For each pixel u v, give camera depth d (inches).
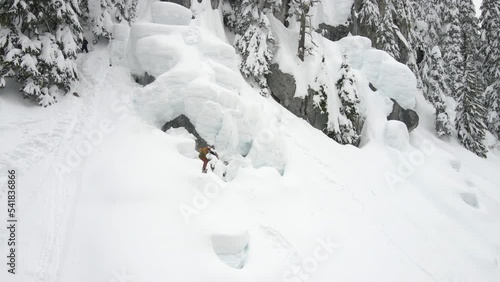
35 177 344.5
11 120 414.0
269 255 326.6
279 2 729.0
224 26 775.1
